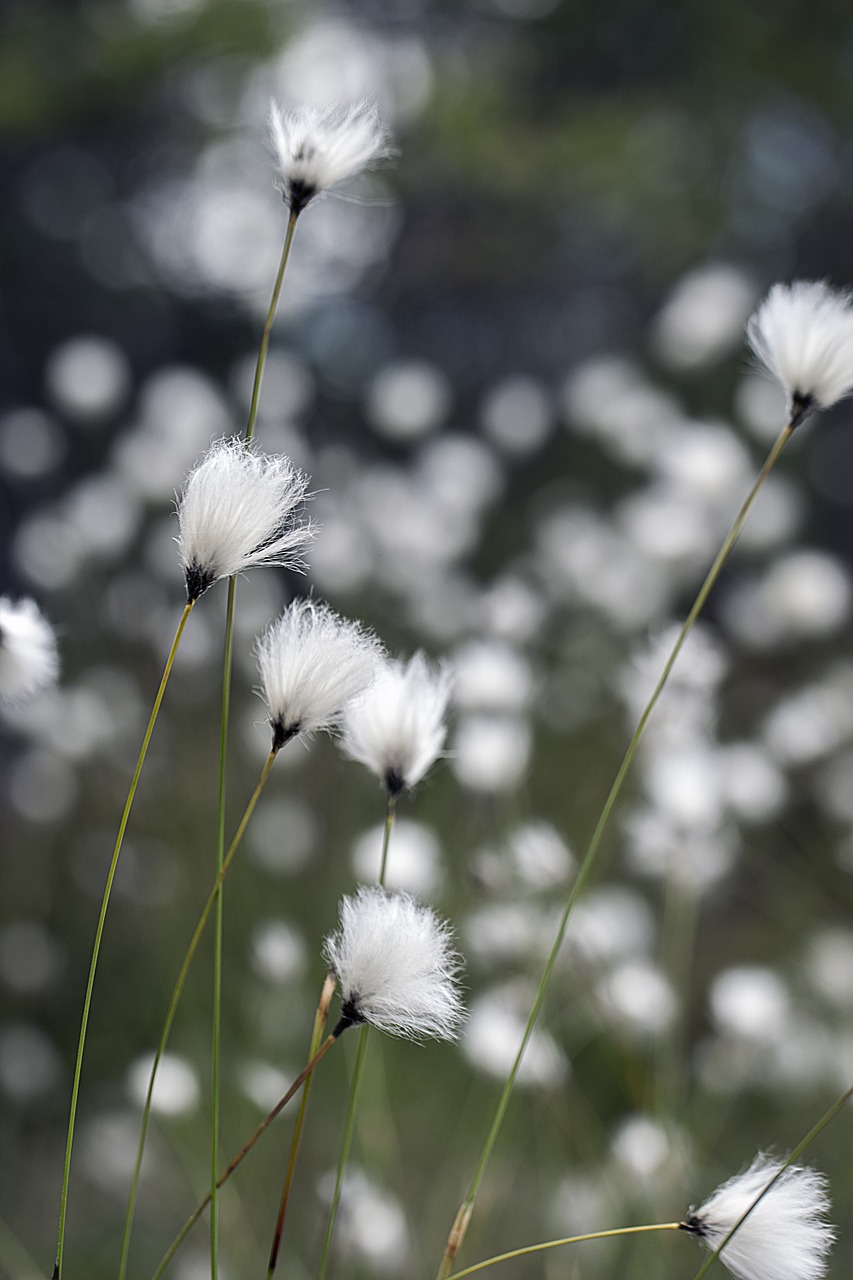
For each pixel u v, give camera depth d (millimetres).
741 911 2029
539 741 2027
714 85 4379
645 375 3584
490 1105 1229
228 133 4668
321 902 1691
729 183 4516
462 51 4801
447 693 829
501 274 4938
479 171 4422
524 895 1086
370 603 1968
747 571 2117
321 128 814
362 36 4719
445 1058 1467
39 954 1786
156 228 4941
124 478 2010
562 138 4320
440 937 784
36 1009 1798
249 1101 1261
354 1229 917
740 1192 792
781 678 2305
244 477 784
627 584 1832
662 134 4500
